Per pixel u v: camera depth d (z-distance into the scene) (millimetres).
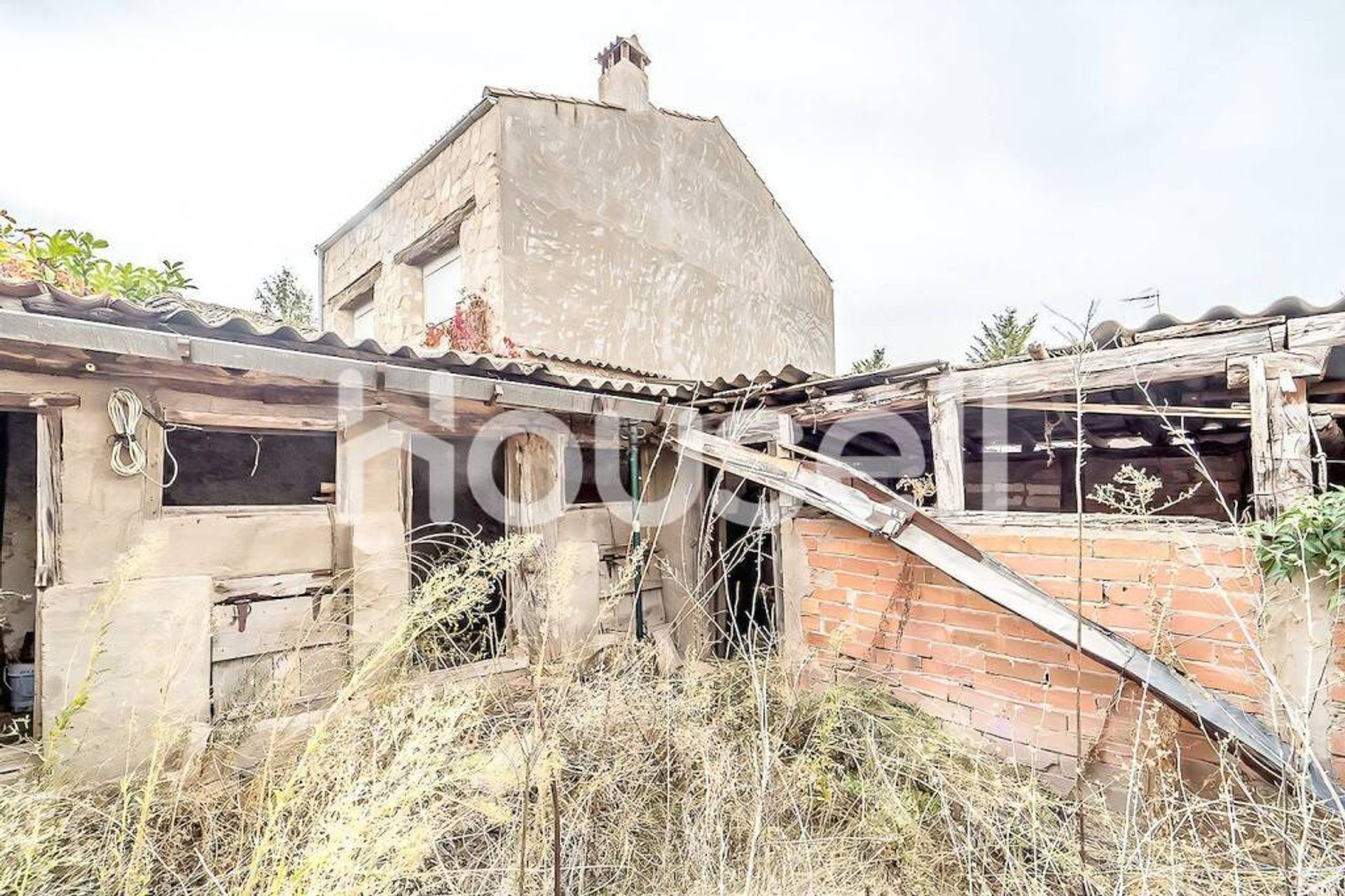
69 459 2562
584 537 4672
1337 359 2541
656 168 8008
